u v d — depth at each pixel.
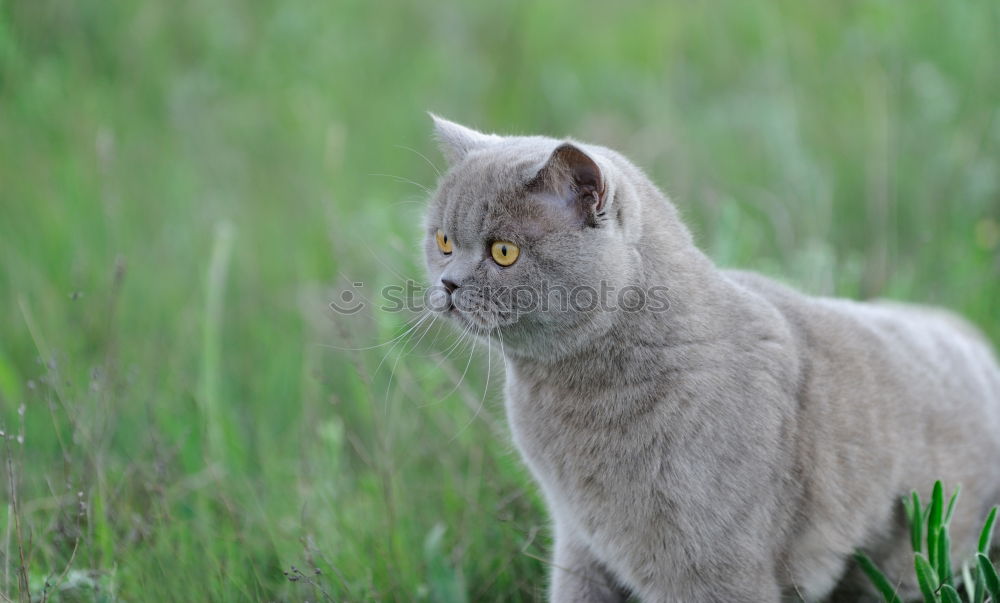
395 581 8.59
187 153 14.70
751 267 11.75
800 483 7.39
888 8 15.00
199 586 8.54
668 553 7.27
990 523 7.46
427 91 16.28
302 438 10.28
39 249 12.51
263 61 16.14
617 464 7.25
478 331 7.38
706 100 16.05
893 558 8.22
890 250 12.86
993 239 12.67
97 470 8.99
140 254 12.70
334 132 13.05
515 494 9.16
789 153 13.34
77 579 8.20
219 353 11.38
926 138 13.80
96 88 15.42
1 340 11.57
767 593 7.33
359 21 17.67
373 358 10.93
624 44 17.48
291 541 9.02
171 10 16.75
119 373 10.58
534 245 7.03
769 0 16.45
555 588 8.25
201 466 9.99
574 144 6.66
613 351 7.15
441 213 7.59
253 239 13.32
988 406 8.83
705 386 7.05
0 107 14.62
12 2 15.62
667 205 7.60
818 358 7.68
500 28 17.34
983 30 14.61
